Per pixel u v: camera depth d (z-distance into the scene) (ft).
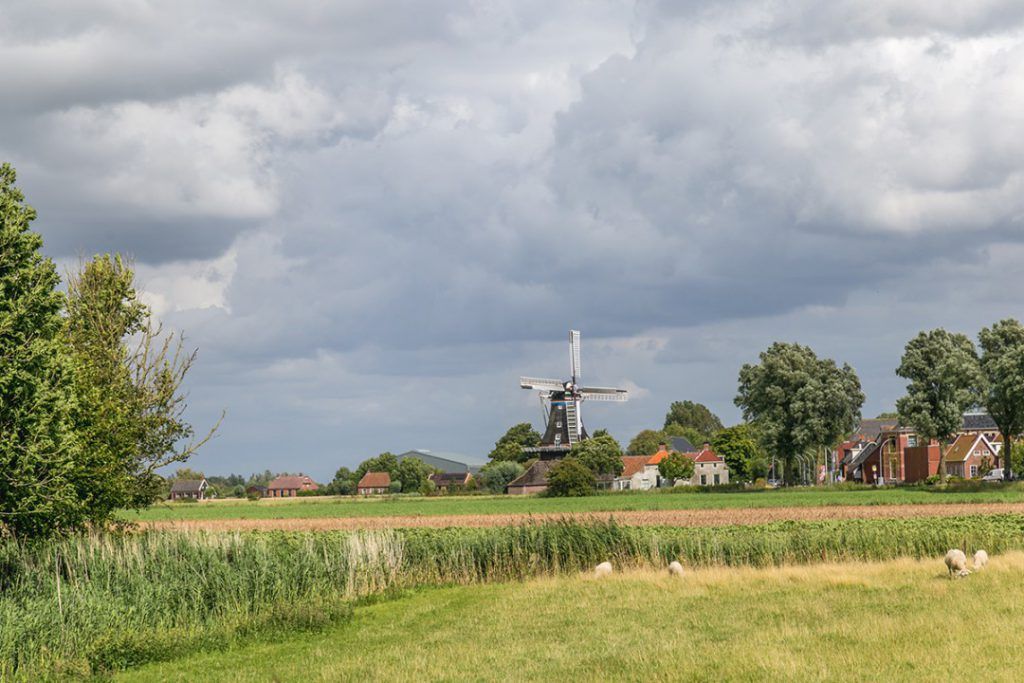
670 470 627.87
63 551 106.73
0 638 82.07
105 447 129.80
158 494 156.15
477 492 570.87
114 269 155.43
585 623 93.61
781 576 118.83
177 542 119.24
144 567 109.50
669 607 100.37
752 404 450.71
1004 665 68.39
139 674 81.66
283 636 96.32
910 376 409.49
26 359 104.99
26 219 113.60
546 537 146.51
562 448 574.97
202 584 109.09
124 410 139.03
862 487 424.46
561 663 75.66
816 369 444.55
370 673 75.46
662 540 146.00
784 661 71.72
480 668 75.46
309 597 113.70
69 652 84.28
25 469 102.37
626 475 618.03
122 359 149.28
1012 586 101.35
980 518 196.44
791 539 143.54
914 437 512.63
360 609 113.70
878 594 102.68
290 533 220.02
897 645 75.61
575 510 307.58
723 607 98.78
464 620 99.96
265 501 519.19
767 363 444.55
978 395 395.14
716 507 304.71
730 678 68.23
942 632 79.51
